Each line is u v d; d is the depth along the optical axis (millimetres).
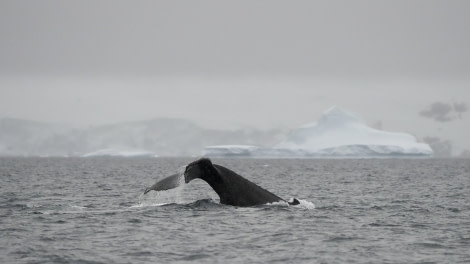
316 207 96125
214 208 88062
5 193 135125
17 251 61156
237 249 62969
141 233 70938
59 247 63281
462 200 120000
